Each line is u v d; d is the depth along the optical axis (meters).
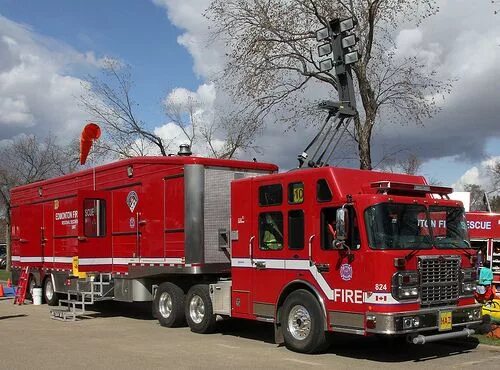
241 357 9.34
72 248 16.42
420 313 8.66
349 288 8.91
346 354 9.55
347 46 14.23
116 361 9.04
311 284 9.51
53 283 17.34
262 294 10.45
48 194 17.98
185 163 12.38
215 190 12.52
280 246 10.14
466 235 9.91
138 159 13.84
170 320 12.77
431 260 9.00
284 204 10.12
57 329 12.76
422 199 9.34
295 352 9.75
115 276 14.40
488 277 12.02
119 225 14.44
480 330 10.88
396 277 8.55
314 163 13.04
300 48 18.59
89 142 16.84
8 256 36.91
